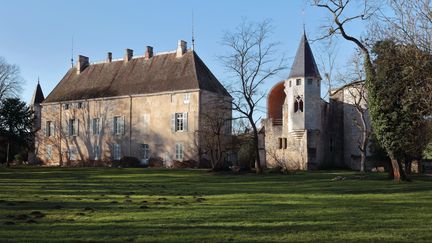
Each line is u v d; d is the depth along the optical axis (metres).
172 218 12.48
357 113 58.59
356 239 9.59
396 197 19.02
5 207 14.87
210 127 51.69
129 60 65.75
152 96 59.41
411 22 23.94
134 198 18.33
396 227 11.09
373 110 30.59
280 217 12.73
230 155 54.69
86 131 65.12
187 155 56.06
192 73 57.78
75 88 68.00
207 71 60.53
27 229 10.73
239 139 49.25
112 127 62.56
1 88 62.72
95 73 68.00
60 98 68.00
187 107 56.66
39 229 10.73
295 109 56.53
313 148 55.78
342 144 59.84
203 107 56.22
